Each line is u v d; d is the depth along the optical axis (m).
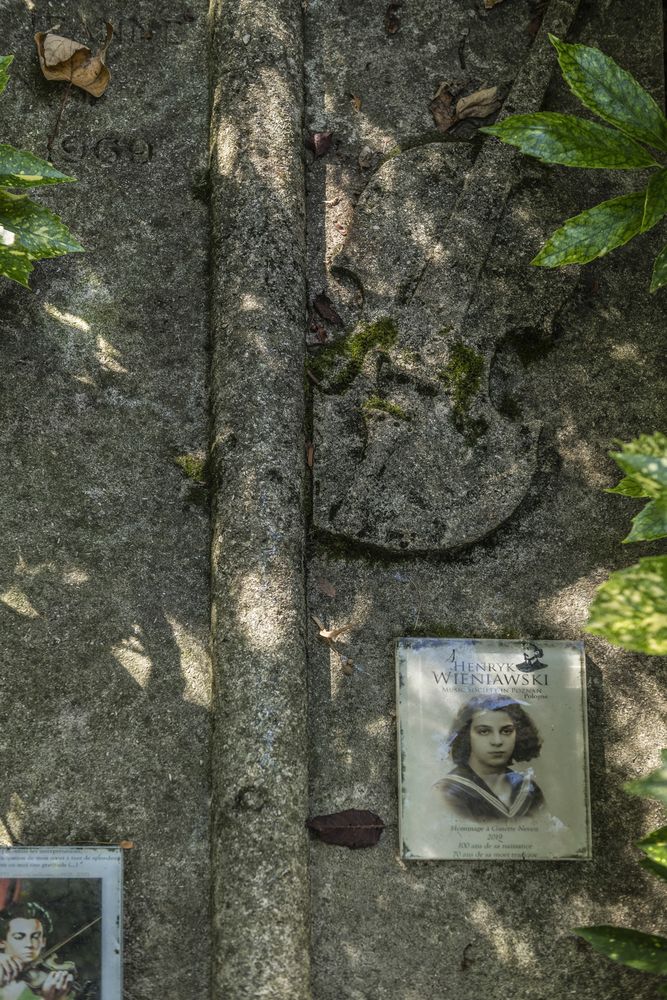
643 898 2.61
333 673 2.66
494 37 3.10
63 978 2.43
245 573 2.58
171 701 2.62
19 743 2.56
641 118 2.16
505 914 2.56
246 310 2.72
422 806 2.59
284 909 2.41
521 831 2.60
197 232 2.90
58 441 2.74
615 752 2.69
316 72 3.03
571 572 2.78
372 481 2.73
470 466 2.76
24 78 2.96
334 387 2.78
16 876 2.48
